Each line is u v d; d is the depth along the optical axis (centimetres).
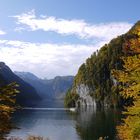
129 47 1772
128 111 1917
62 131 9938
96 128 10319
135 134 1811
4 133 1410
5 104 1426
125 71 1852
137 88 1766
